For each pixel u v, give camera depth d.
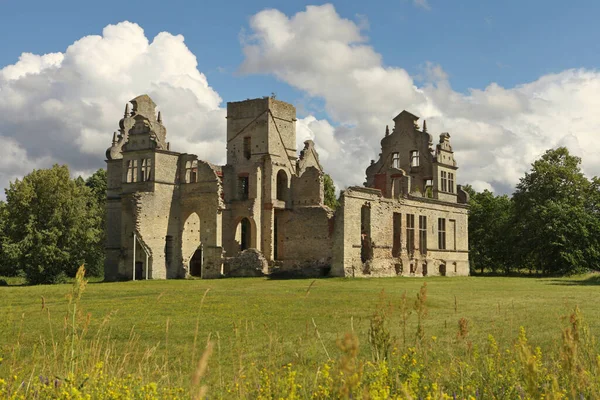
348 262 65.88
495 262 96.50
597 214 88.31
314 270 66.81
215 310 30.25
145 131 71.25
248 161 77.56
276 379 11.53
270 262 73.75
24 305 34.34
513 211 94.00
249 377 11.88
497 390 11.11
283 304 32.94
